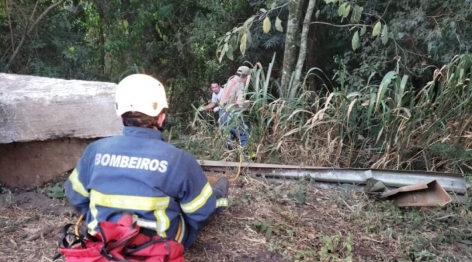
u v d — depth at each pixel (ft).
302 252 11.05
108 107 13.52
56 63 34.50
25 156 13.44
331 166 16.78
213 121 20.72
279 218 12.53
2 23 33.09
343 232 12.47
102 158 7.67
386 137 17.42
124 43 37.17
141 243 7.30
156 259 7.22
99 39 39.22
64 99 13.10
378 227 13.01
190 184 7.76
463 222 13.89
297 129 16.99
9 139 12.66
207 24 37.96
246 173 15.24
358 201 14.32
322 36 36.06
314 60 36.24
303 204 13.69
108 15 36.91
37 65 32.76
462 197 15.07
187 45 40.29
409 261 11.55
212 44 39.81
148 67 41.70
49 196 12.82
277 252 11.00
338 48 36.37
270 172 15.34
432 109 18.08
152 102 7.83
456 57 18.84
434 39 25.23
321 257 11.07
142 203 7.41
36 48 32.99
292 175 15.28
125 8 37.14
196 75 43.04
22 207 12.27
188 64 42.47
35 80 14.82
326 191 14.79
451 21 24.82
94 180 7.62
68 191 8.17
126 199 7.43
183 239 8.35
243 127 17.83
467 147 18.47
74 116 13.23
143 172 7.48
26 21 31.53
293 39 24.06
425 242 12.59
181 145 18.22
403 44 28.50
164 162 7.59
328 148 17.07
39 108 12.88
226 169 15.42
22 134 12.78
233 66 41.29
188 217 8.07
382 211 14.05
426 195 13.64
